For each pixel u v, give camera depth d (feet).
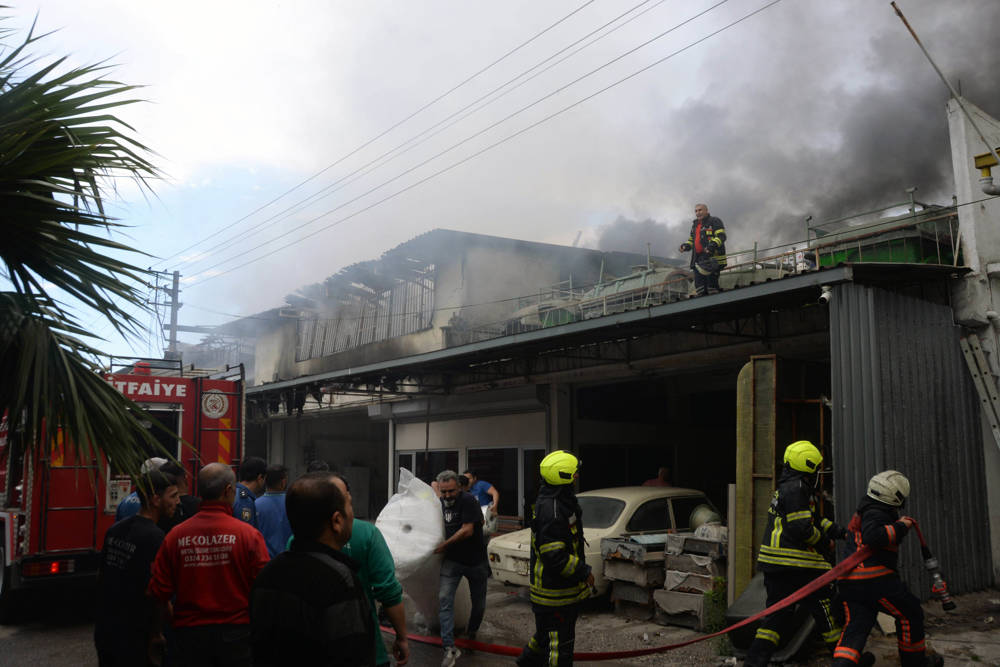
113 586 12.62
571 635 15.84
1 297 12.34
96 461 12.68
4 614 27.48
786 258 38.99
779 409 24.30
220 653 11.39
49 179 12.23
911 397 24.09
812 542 16.55
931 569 15.70
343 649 7.42
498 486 46.65
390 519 22.58
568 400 42.68
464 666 20.98
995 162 25.81
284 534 17.44
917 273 26.03
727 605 23.85
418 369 46.19
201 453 31.14
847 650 15.20
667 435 47.42
